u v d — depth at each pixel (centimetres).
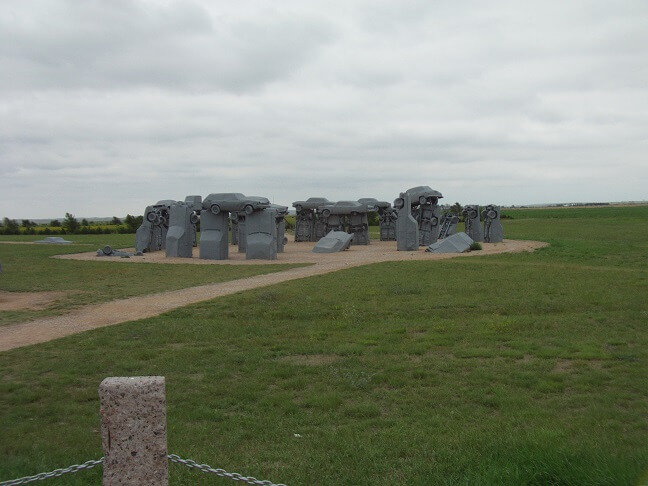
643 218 9356
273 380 1206
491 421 934
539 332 1565
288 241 6325
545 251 3956
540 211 14138
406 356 1362
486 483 661
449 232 5212
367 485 705
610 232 6275
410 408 1020
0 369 1293
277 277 2842
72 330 1720
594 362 1285
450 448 802
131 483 524
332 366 1291
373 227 9219
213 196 4056
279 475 737
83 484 709
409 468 746
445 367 1259
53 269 3344
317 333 1611
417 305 1966
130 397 525
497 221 5066
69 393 1127
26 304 2186
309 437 885
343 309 1914
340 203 5612
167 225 4928
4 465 758
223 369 1286
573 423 907
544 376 1177
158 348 1484
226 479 725
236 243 5788
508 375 1191
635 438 827
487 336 1535
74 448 840
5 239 6600
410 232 4541
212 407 1048
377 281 2548
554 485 660
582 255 3653
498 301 1992
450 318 1792
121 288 2558
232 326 1719
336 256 4147
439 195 5159
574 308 1872
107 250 4284
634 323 1645
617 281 2394
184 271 3192
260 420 966
